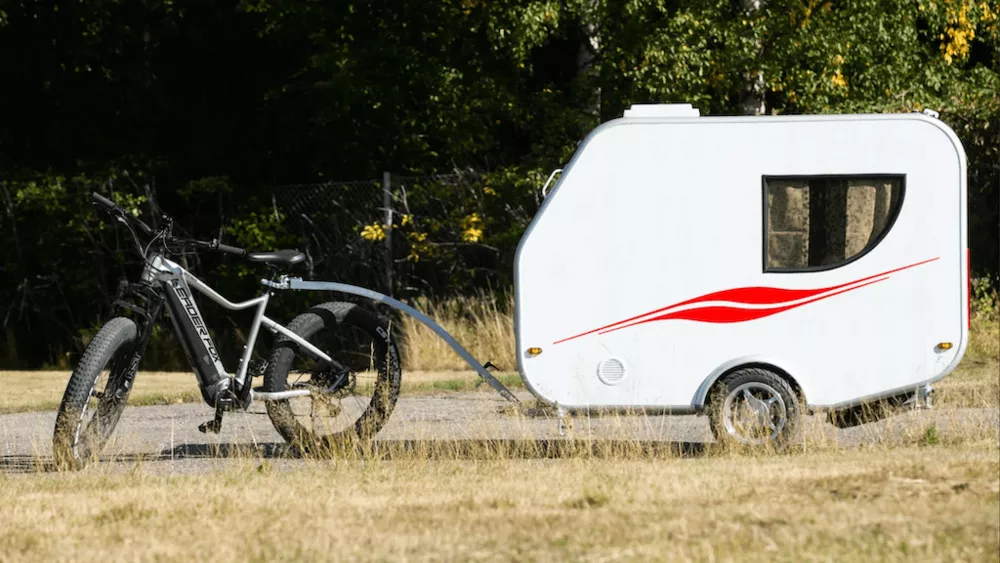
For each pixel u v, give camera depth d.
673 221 15.84
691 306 15.84
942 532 9.12
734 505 10.56
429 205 34.41
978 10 36.50
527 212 33.88
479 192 34.31
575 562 8.78
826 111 34.56
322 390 16.44
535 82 43.03
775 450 15.62
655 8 35.50
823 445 15.71
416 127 41.06
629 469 13.68
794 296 15.77
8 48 41.44
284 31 40.75
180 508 11.48
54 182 38.16
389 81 39.09
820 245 15.84
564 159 36.16
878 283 15.80
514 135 42.88
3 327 38.03
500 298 32.88
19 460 16.52
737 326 15.80
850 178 15.82
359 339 17.23
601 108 37.78
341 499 11.89
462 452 16.17
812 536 9.16
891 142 15.84
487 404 22.67
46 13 41.16
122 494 12.56
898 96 35.44
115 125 42.62
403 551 9.30
